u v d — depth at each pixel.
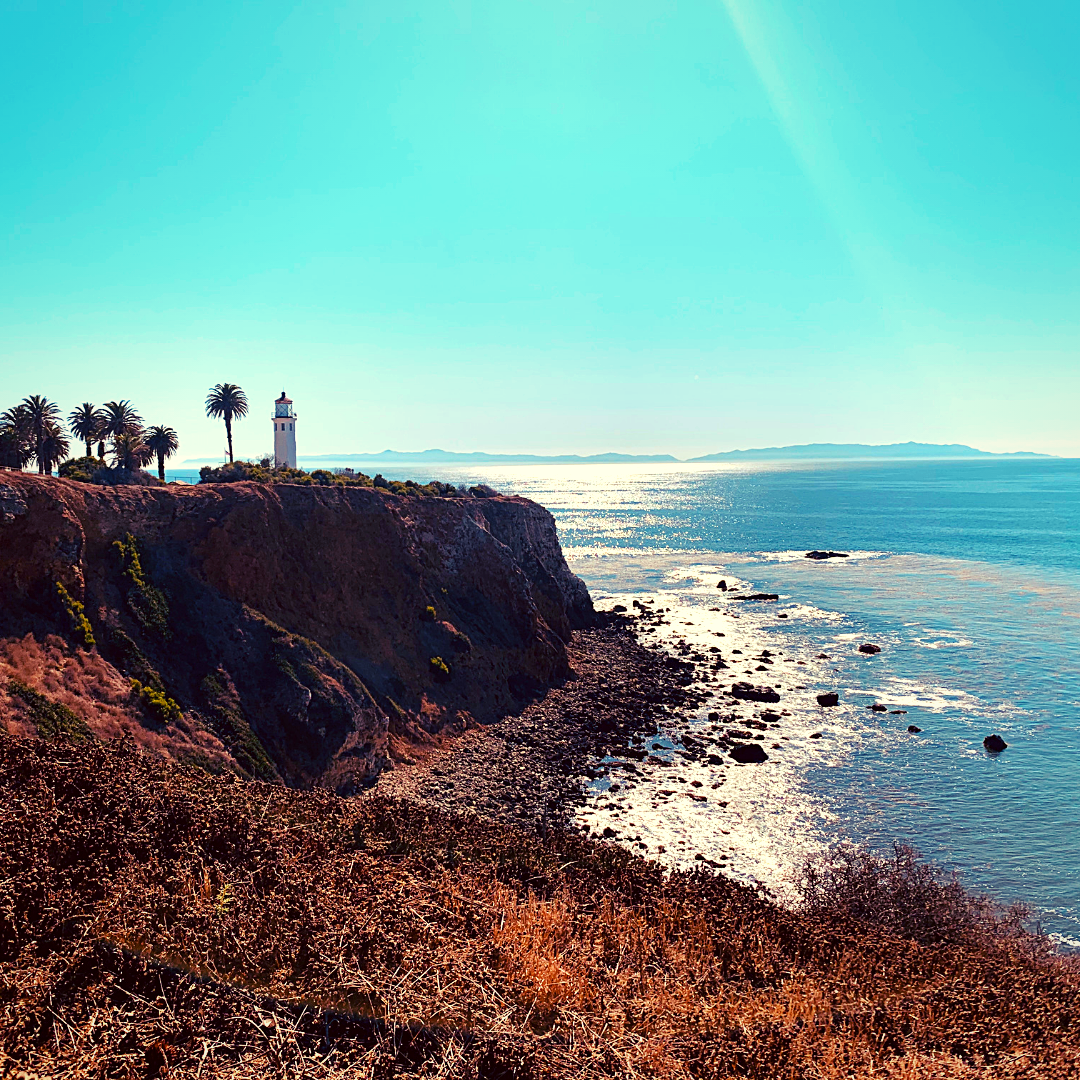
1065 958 24.61
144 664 40.50
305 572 53.09
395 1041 7.31
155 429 78.19
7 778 12.33
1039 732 52.16
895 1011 11.24
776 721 55.50
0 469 43.75
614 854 18.89
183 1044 6.75
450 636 58.00
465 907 11.27
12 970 7.19
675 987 10.26
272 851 11.34
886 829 38.88
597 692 61.72
